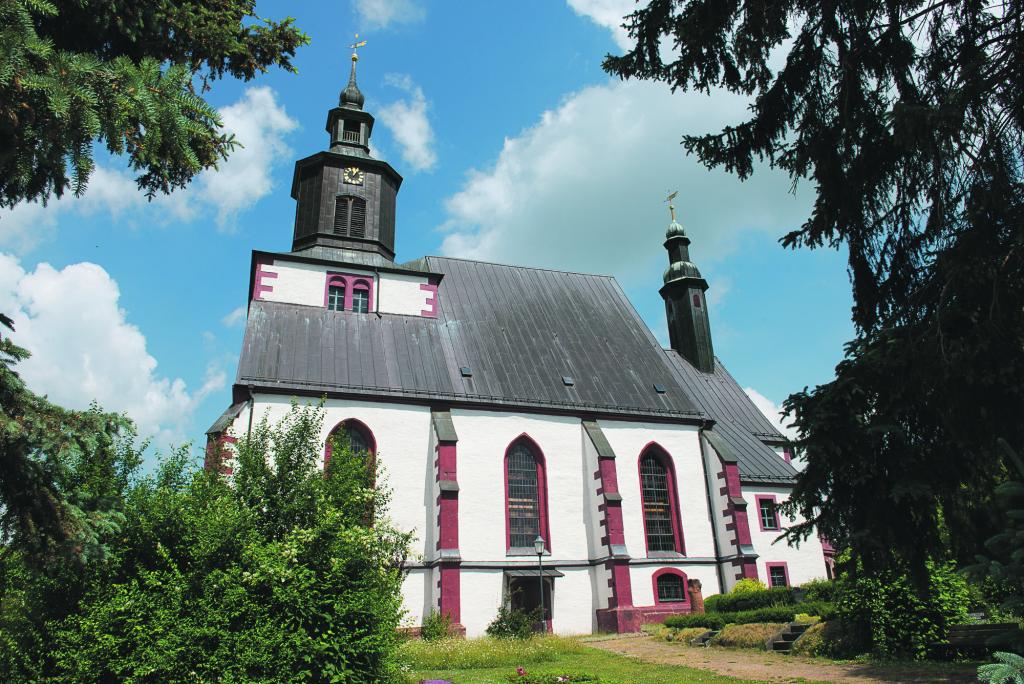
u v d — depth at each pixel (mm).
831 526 10000
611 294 38312
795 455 10062
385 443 26359
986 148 8383
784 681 13422
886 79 9664
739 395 39469
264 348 27125
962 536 9344
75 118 5738
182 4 8023
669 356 40125
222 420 23781
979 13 8758
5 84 5320
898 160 9641
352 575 12078
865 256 10188
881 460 9406
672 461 30500
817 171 9820
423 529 25719
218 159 7656
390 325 30547
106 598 10602
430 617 23578
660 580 28219
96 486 10977
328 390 26188
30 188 7238
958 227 8891
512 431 28422
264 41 9016
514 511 27531
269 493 13406
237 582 10867
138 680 10078
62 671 10430
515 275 36938
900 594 14906
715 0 9508
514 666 17234
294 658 10594
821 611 18266
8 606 10633
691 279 41688
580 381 31219
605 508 27453
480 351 30984
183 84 6363
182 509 11758
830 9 9398
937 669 13250
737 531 28875
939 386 8680
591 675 14289
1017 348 7992
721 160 10641
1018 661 5531
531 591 26625
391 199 34812
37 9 5938
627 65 10516
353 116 35188
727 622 21594
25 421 8031
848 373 9359
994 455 8711
